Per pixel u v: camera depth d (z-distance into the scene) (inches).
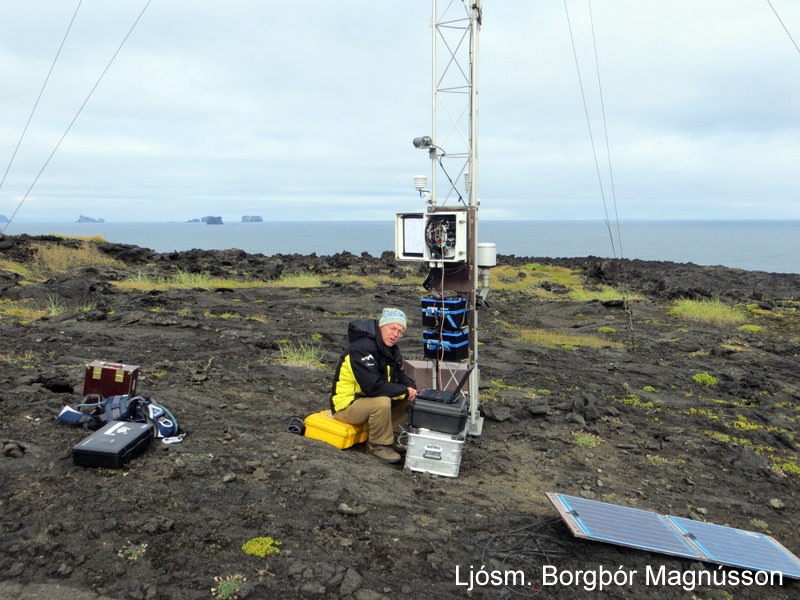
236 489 183.5
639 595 155.8
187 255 1213.1
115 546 150.3
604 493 220.4
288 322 572.7
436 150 258.4
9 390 252.8
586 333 624.7
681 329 650.8
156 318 506.9
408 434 219.6
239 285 893.8
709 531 187.8
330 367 379.6
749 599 159.2
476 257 250.5
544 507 200.8
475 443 262.7
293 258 1328.7
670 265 1480.1
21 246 1005.8
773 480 245.8
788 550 187.6
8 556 143.6
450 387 257.4
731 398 373.7
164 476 185.2
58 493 171.0
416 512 185.5
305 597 140.3
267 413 263.3
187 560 148.0
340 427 228.8
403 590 147.1
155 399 263.0
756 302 860.0
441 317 248.2
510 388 365.4
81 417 217.2
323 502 182.9
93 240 1168.2
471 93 248.2
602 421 308.7
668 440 281.9
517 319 711.7
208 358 372.5
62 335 414.6
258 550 154.1
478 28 245.6
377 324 229.8
